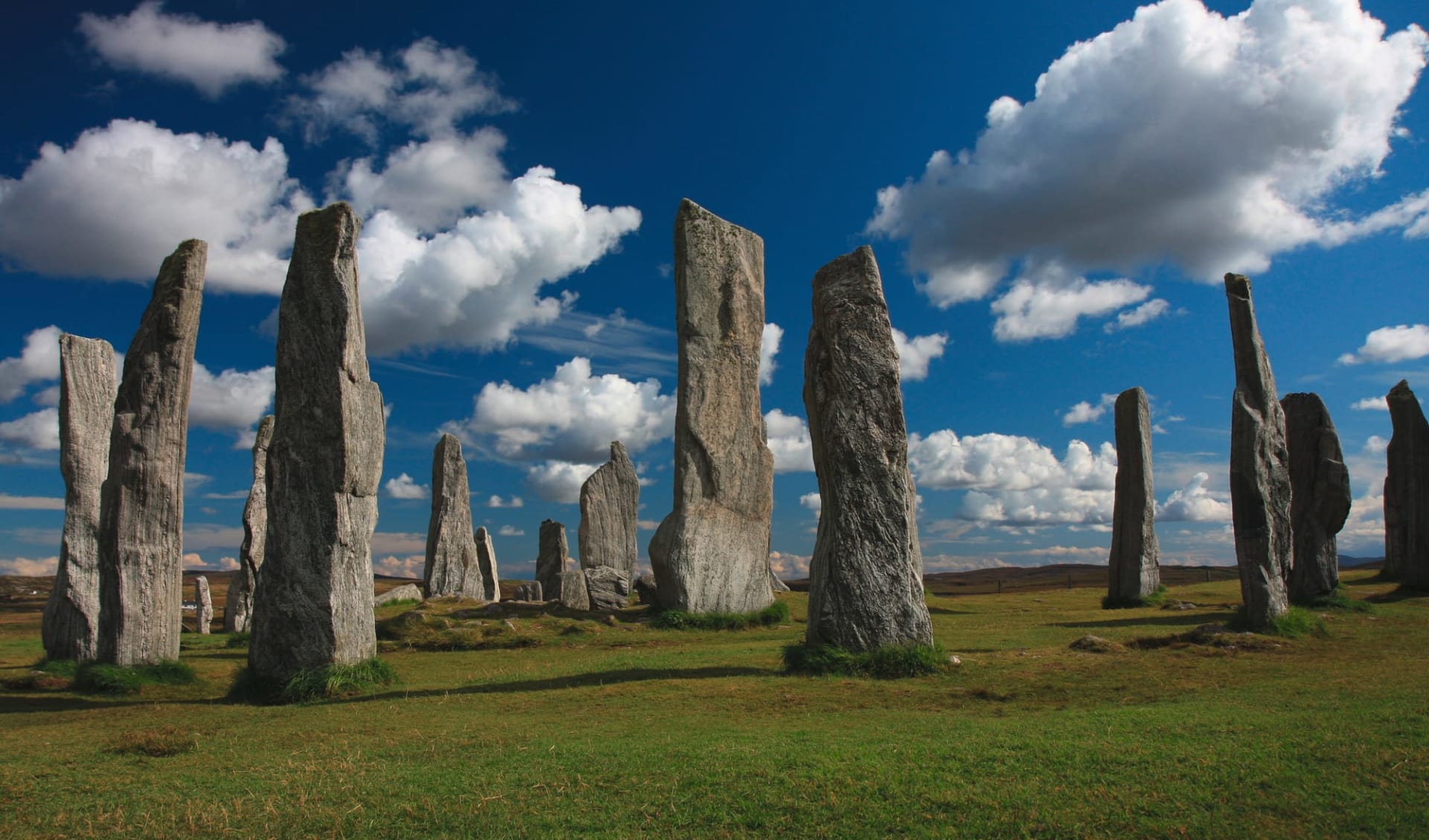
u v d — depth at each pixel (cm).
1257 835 568
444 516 3406
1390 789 634
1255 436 1592
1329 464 2119
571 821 620
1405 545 2531
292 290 1305
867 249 1357
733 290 2419
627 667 1370
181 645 2094
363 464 1307
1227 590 2928
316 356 1280
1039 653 1384
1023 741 777
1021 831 585
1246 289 1697
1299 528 2128
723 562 2261
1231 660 1256
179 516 1470
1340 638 1477
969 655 1362
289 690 1175
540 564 3503
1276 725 809
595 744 819
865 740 805
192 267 1491
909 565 1257
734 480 2336
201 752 859
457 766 764
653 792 670
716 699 1054
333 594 1230
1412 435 2564
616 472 3089
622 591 2606
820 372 1347
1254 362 1662
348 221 1302
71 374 1695
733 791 664
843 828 598
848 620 1244
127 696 1298
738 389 2388
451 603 2798
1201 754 722
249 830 619
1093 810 613
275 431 1286
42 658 1738
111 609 1396
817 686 1119
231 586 2523
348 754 818
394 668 1488
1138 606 2583
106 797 706
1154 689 1048
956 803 632
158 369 1455
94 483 1694
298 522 1252
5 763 827
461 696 1142
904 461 1291
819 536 1327
